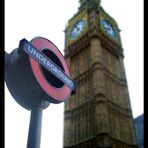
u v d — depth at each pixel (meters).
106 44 67.50
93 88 56.34
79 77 63.16
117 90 61.25
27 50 7.46
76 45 70.00
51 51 9.12
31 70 7.50
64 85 9.18
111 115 53.94
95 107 52.34
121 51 72.12
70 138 53.94
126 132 54.59
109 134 48.84
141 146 64.12
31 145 7.16
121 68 67.69
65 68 9.61
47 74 8.66
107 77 60.62
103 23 71.19
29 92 7.77
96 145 46.69
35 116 7.77
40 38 8.70
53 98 8.26
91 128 50.62
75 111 57.72
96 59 59.91
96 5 73.81
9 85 7.82
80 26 72.62
